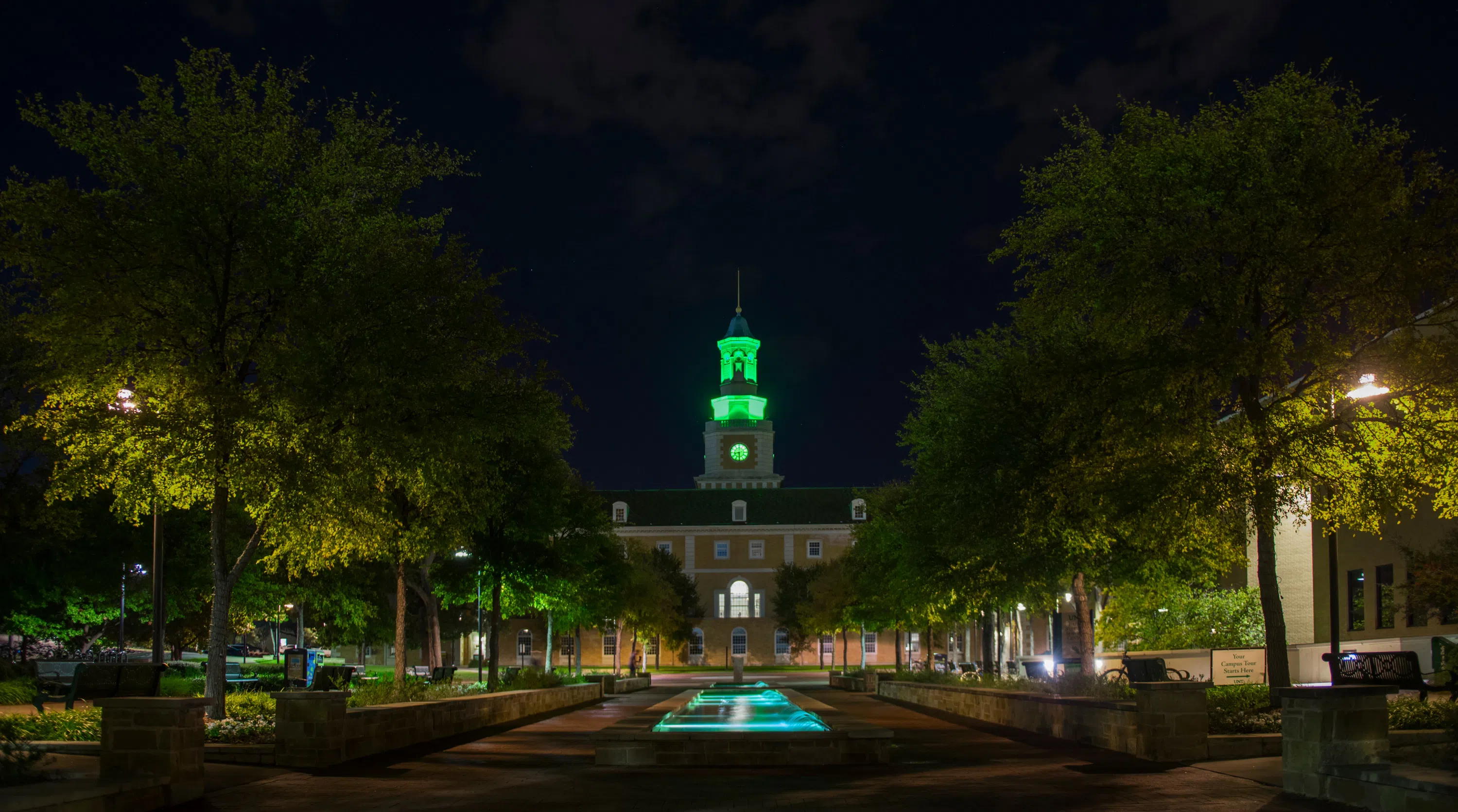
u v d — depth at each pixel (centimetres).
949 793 1195
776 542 10806
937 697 3297
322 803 1141
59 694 2603
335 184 1994
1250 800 1112
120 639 4353
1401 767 1076
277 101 1950
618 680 4719
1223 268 1788
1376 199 1709
